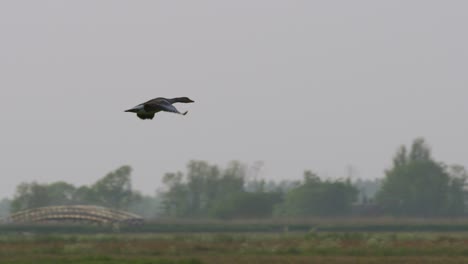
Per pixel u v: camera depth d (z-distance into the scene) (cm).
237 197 16400
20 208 19450
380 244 6812
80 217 14538
